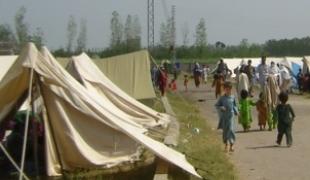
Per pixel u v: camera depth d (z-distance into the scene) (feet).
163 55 212.64
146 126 55.31
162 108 78.28
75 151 36.19
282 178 36.37
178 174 35.81
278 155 44.70
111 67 83.87
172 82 116.78
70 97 37.01
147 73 84.33
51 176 35.45
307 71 118.52
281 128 48.78
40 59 36.65
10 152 37.99
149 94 83.46
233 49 290.97
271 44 331.36
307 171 38.45
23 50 36.60
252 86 97.30
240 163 41.50
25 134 33.71
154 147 37.06
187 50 272.10
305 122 66.54
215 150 45.42
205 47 274.57
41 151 37.91
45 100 36.68
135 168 37.24
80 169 36.63
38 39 148.97
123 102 57.57
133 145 37.88
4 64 63.46
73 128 36.65
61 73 37.60
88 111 37.06
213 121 68.54
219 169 38.01
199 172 36.58
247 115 58.59
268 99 59.47
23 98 37.65
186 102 94.22
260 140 52.70
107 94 56.44
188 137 52.60
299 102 93.25
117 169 37.06
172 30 213.66
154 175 34.65
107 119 37.45
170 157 36.11
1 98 36.83
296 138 53.72
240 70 97.76
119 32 226.79
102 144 37.24
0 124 37.83
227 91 47.06
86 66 57.26
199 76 137.18
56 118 36.47
